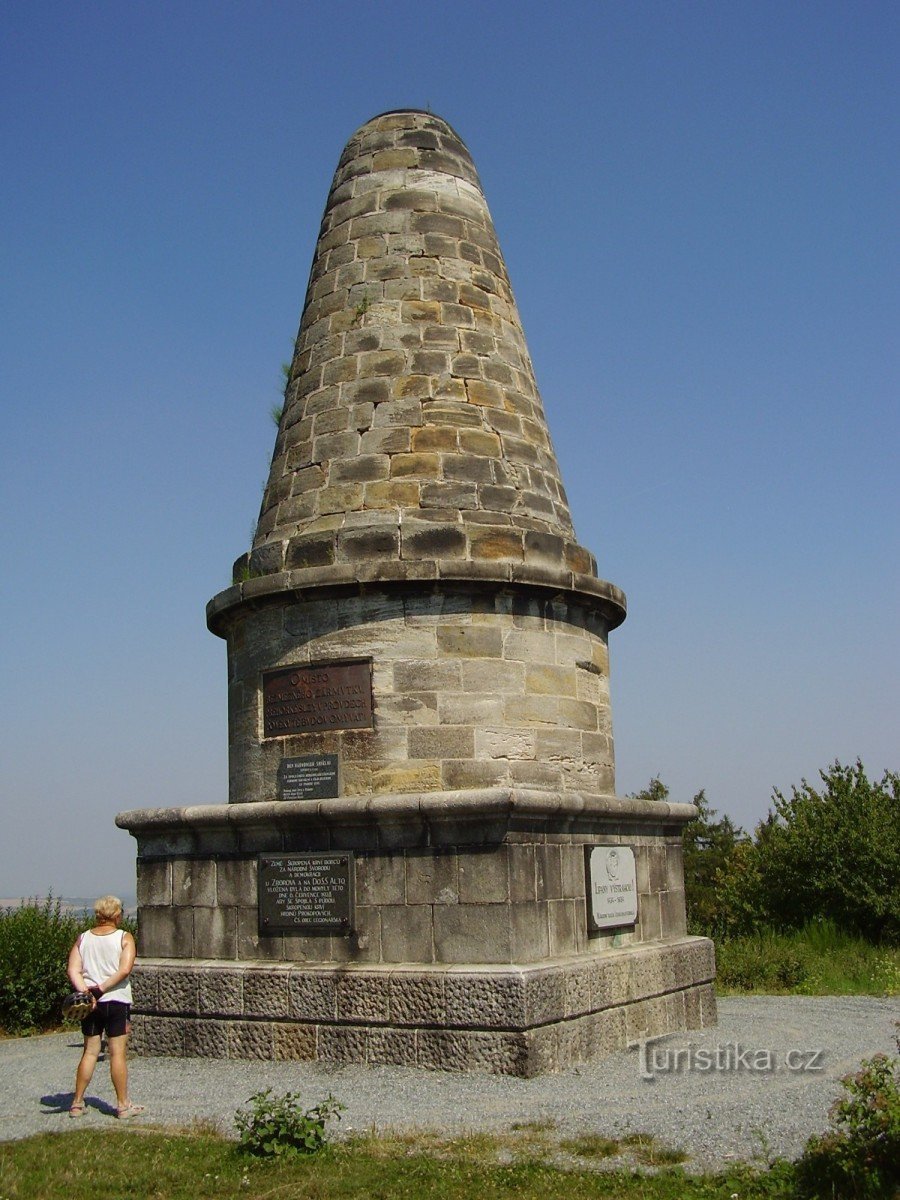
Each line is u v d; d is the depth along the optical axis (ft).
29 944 49.34
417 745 36.35
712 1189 20.74
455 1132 24.94
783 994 54.34
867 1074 22.43
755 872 77.36
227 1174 22.25
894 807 75.41
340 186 45.73
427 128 45.78
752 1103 26.76
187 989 35.19
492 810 31.78
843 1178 20.27
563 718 38.58
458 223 44.32
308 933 34.40
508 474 40.68
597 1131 24.70
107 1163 22.97
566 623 39.55
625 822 37.93
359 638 37.45
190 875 36.73
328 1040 32.73
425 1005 31.45
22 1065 36.86
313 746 37.37
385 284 42.73
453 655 37.06
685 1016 38.40
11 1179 22.08
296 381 43.37
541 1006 30.81
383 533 38.01
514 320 44.65
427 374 41.09
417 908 32.91
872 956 64.23
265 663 39.04
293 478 41.19
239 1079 31.22
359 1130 25.29
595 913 35.04
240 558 41.22
